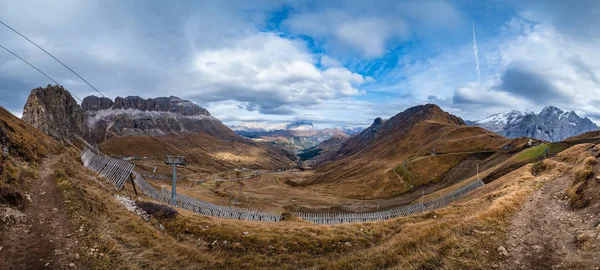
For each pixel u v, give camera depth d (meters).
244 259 21.66
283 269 19.98
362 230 28.64
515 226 20.80
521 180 42.06
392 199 125.69
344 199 138.62
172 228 26.86
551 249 16.45
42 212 19.59
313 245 24.70
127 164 45.09
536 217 22.52
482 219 22.34
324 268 19.52
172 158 53.66
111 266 15.74
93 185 32.47
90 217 20.80
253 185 188.75
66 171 32.00
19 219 17.41
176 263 19.31
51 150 46.88
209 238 25.59
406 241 21.52
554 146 93.00
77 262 15.03
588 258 14.45
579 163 41.19
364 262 19.47
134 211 27.86
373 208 109.88
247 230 27.84
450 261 16.42
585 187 24.73
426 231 22.47
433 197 89.56
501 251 16.98
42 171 30.09
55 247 15.79
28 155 32.56
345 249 23.89
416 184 138.38
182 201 56.88
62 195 23.11
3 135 31.47
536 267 14.86
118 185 40.78
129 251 18.31
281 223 36.69
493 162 128.50
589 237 16.20
